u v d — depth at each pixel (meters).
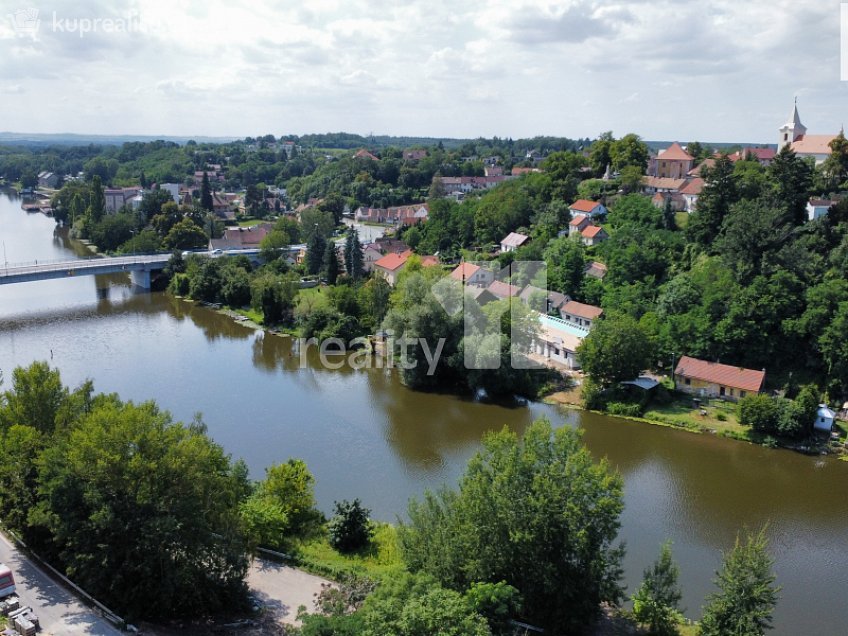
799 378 79.94
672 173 164.75
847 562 50.53
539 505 37.03
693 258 103.81
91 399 50.25
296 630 33.22
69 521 36.97
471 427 74.62
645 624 40.06
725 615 37.28
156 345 103.81
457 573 38.56
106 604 37.72
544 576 36.91
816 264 87.19
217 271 133.12
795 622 43.81
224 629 37.22
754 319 82.62
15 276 122.19
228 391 84.62
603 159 167.38
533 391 84.25
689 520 55.81
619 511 37.88
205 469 40.47
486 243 146.62
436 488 60.50
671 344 85.44
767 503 58.78
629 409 77.25
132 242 164.25
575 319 101.38
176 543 37.56
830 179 117.50
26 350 99.19
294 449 68.31
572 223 130.88
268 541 47.47
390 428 74.12
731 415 75.62
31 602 37.75
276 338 109.00
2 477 42.84
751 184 106.69
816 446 69.31
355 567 44.44
